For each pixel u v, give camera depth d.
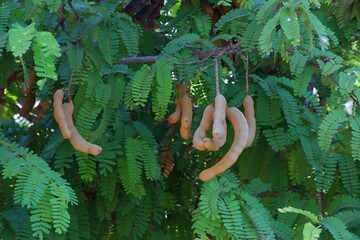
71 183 1.62
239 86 1.60
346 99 1.38
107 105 1.48
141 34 1.55
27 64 1.44
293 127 1.55
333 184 1.59
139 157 1.55
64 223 1.20
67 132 1.39
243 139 1.33
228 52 1.45
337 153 1.54
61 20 1.44
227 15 1.49
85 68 1.45
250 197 1.33
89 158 1.50
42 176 1.22
